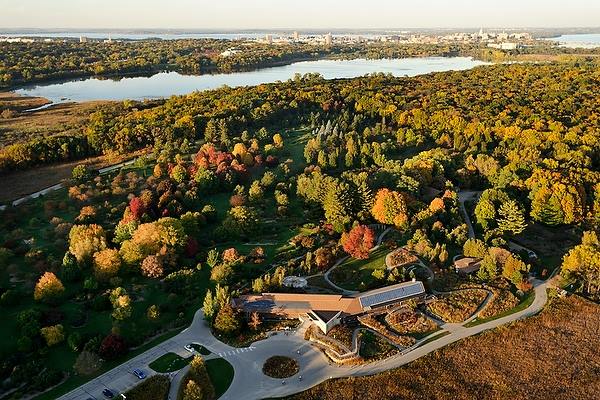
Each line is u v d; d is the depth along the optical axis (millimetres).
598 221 166750
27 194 189375
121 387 99188
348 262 142125
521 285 132875
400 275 132375
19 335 112188
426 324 119938
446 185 185500
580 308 126250
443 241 152750
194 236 154750
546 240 159250
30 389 97938
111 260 131750
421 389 101562
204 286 132125
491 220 162000
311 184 177000
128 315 116875
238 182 192000
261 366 106125
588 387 103375
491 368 107500
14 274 135000
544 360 110000
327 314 118125
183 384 99188
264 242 154125
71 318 118000
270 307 120312
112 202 177250
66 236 152375
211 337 114312
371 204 163000
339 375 104750
